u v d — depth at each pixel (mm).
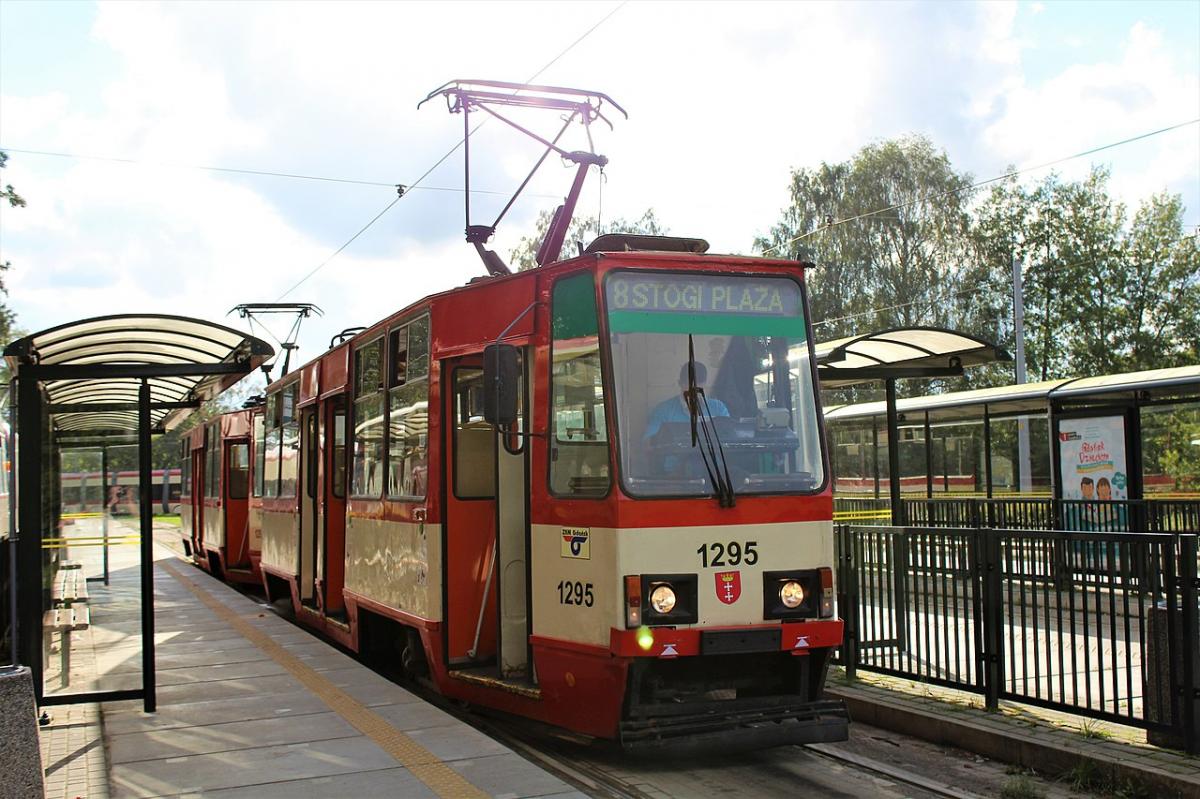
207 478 23531
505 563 8125
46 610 9172
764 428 7301
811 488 7285
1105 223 43531
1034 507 17797
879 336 10586
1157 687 6828
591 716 7062
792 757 7512
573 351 7352
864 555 9383
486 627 8695
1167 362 41312
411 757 6773
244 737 7355
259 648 11133
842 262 43688
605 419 6977
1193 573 6605
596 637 6918
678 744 6625
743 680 7254
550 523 7402
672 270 7320
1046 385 20000
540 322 7668
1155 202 42656
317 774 6438
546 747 7906
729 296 7434
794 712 7027
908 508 19297
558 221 12188
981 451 21422
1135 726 6953
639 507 6820
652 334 7176
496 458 8156
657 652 6707
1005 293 44281
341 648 13266
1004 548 7984
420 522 8914
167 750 7074
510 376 7105
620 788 6746
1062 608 7520
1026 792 6414
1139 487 17609
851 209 43719
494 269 12188
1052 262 43438
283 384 15516
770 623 7016
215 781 6344
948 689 8906
